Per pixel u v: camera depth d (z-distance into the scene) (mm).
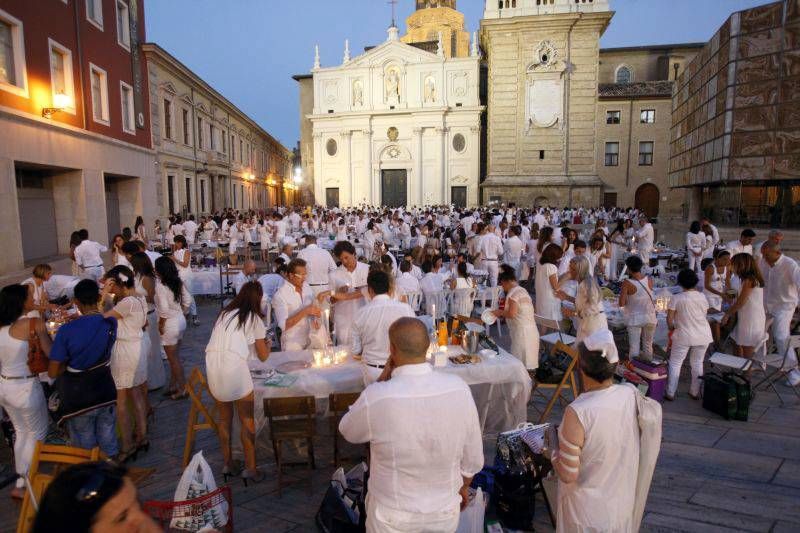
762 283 6297
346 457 4645
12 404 4223
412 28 53781
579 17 35312
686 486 4352
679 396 6348
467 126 41062
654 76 41469
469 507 3246
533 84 37000
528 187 37344
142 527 1444
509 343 8680
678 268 14414
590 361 2613
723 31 19391
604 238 11883
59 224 15641
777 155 17594
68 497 1318
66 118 14547
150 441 5293
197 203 29547
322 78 43219
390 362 3086
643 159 37969
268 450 5082
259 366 4914
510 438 4062
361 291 6074
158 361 6672
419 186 42031
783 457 4832
